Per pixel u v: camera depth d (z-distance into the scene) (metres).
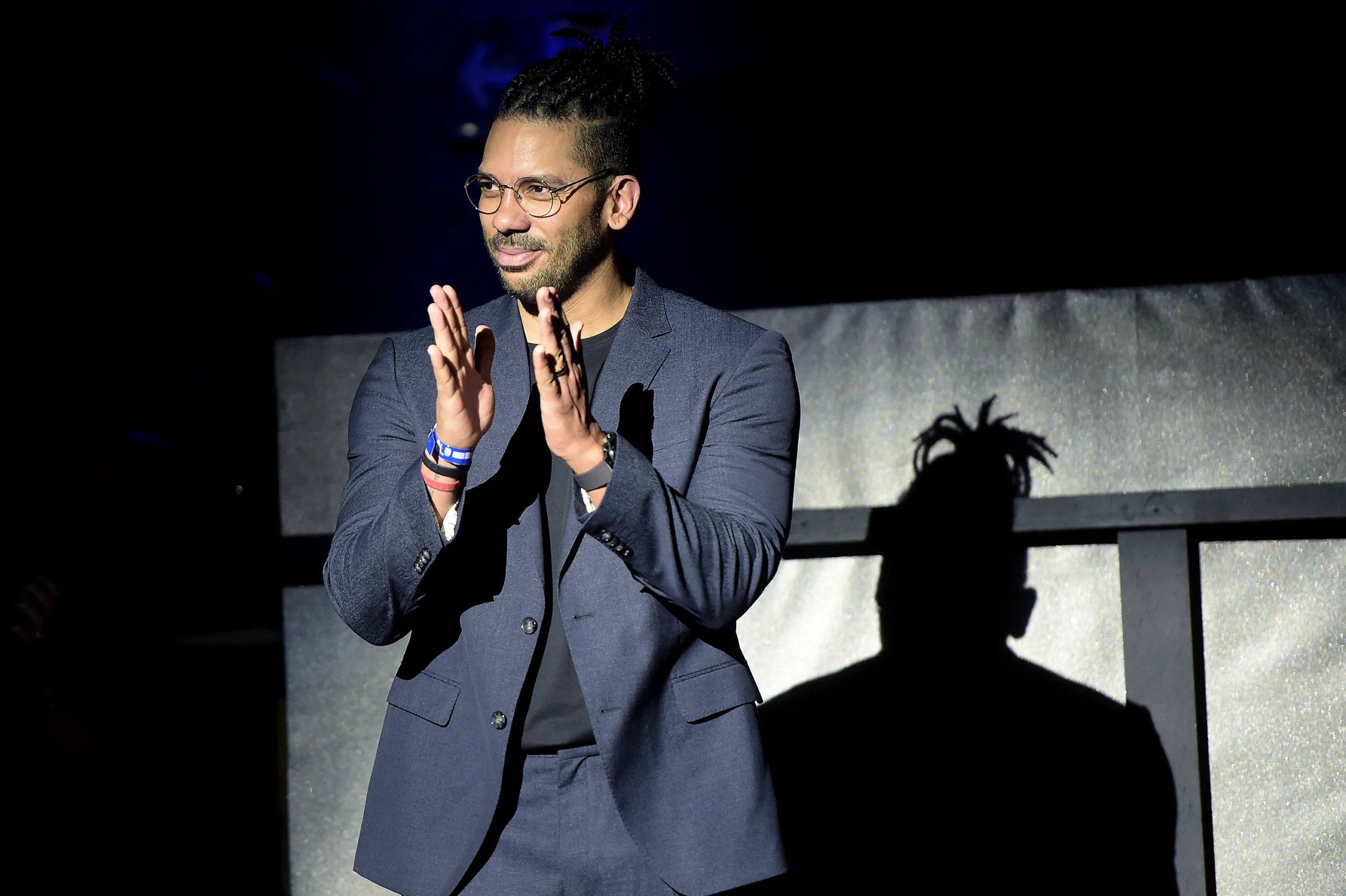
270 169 10.46
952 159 10.16
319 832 6.12
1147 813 5.66
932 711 5.89
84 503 7.91
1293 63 9.56
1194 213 9.80
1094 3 9.80
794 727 5.96
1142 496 5.72
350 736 6.15
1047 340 5.95
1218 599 5.80
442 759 3.85
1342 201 9.56
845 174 10.32
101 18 9.73
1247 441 5.79
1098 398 5.89
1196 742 5.62
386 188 10.63
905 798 5.86
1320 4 9.43
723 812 3.73
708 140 10.44
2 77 9.58
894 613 5.96
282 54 10.34
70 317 9.43
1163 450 5.83
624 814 3.66
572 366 3.50
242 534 8.23
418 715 3.90
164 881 7.30
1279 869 5.66
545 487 3.90
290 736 6.17
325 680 6.19
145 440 8.17
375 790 3.94
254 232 10.45
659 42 10.37
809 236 10.41
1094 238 10.01
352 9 10.31
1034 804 5.77
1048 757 5.79
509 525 3.82
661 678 3.75
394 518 3.61
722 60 10.36
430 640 3.94
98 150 9.88
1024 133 10.04
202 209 10.21
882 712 5.92
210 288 9.67
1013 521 5.84
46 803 7.28
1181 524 5.67
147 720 7.40
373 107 10.57
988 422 5.95
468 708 3.85
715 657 3.85
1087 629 5.84
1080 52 9.89
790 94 10.32
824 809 5.90
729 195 10.43
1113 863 5.68
